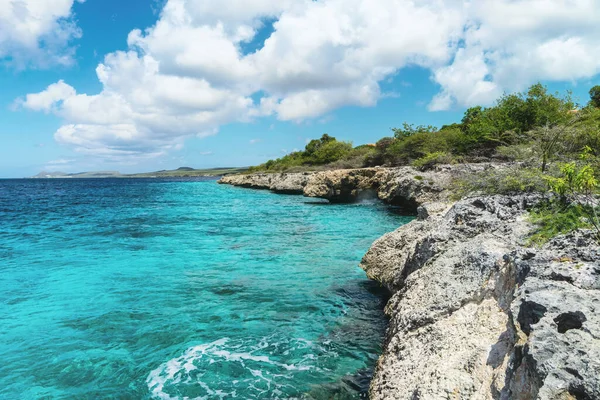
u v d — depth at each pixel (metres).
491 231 7.02
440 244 7.21
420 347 4.83
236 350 6.45
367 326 7.37
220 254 13.41
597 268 3.99
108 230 19.08
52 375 5.73
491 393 3.39
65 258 13.05
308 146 76.12
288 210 27.84
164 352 6.40
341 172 35.22
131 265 12.02
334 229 18.36
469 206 8.57
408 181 23.98
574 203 6.71
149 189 69.62
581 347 2.81
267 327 7.36
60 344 6.71
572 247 5.03
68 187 87.25
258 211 27.36
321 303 8.56
